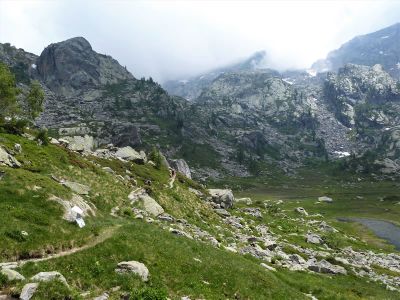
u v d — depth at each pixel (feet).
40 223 101.35
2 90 328.29
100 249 95.55
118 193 213.05
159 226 172.55
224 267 118.11
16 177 125.80
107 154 370.53
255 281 118.93
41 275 71.36
